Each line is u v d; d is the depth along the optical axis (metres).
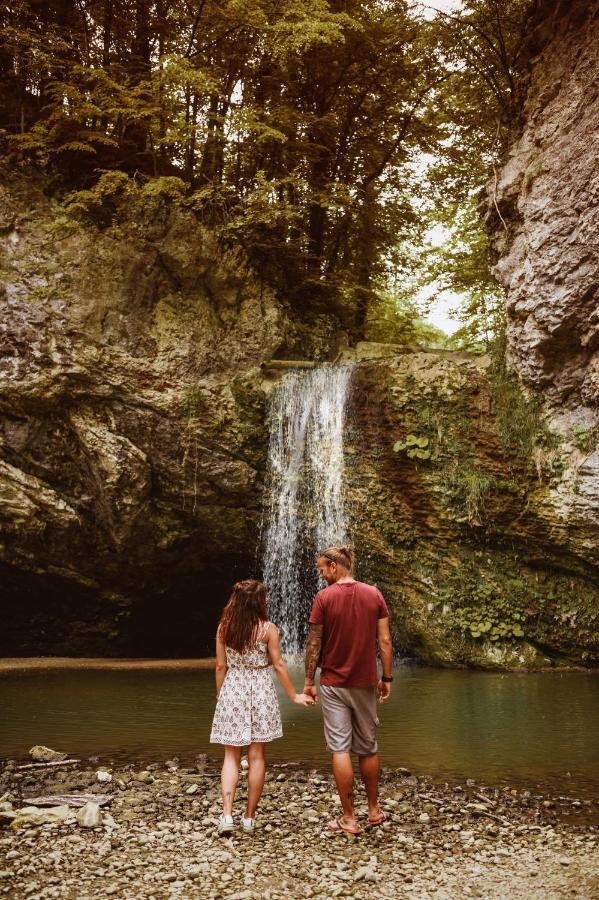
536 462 12.98
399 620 14.38
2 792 5.45
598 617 13.05
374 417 14.29
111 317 14.24
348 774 4.65
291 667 13.88
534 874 4.04
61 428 14.12
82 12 16.22
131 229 14.72
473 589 13.66
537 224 13.07
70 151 15.59
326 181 18.67
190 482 14.62
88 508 14.43
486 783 5.84
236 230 15.79
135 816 4.89
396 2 16.59
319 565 5.01
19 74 15.54
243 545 15.48
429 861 4.23
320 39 14.38
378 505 14.27
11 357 13.53
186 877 3.92
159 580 15.57
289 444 14.94
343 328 18.64
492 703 9.62
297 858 4.22
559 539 12.89
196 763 6.34
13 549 14.08
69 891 3.74
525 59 14.37
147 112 14.61
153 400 14.21
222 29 15.83
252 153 17.50
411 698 10.05
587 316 12.34
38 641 15.67
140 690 10.75
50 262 14.01
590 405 12.59
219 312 15.47
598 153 12.16
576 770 6.22
